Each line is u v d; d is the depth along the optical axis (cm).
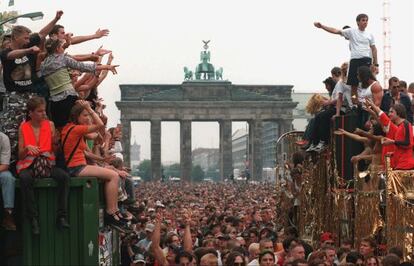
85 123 1603
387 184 2094
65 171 1439
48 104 1683
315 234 2719
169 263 2284
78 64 1698
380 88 2448
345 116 2512
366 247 2075
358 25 2712
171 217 4159
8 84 1686
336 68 2903
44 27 1973
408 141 2148
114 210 1574
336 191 2486
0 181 1430
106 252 1672
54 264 1418
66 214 1418
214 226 3188
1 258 1434
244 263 1983
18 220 1450
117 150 2888
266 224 3666
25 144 1446
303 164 2920
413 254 2033
